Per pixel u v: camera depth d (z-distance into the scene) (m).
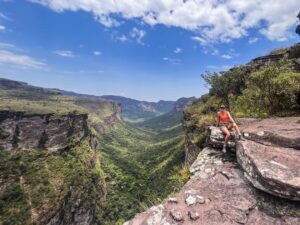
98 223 89.19
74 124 113.12
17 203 66.50
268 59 34.81
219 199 5.88
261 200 5.54
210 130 9.47
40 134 90.62
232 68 31.59
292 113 11.20
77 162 100.62
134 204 93.31
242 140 7.66
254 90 14.48
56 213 68.88
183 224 5.06
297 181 5.00
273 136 7.30
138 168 147.00
